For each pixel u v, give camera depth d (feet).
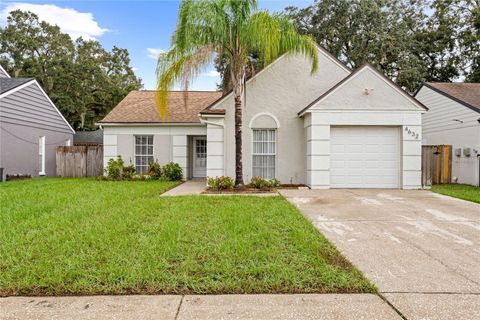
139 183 43.98
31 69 95.25
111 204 25.81
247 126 40.81
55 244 14.99
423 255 14.16
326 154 37.60
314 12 88.33
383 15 82.28
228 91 40.91
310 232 17.38
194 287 10.75
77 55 112.78
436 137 53.98
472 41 80.69
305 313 9.26
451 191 35.81
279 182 39.68
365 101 37.65
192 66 33.71
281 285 10.89
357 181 38.52
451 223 20.25
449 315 9.16
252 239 15.85
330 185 38.17
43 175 58.80
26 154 54.44
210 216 21.09
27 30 104.68
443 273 12.16
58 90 99.55
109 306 9.64
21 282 10.91
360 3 82.69
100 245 14.76
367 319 8.95
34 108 56.44
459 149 47.11
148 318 9.00
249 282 11.08
